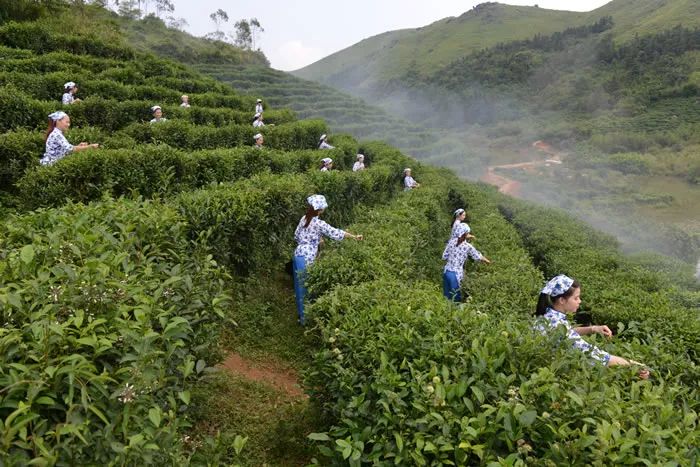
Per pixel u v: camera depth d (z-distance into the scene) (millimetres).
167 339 3467
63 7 28719
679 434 3107
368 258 6930
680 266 12367
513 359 3738
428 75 114938
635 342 5070
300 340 7418
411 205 12727
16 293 3014
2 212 8523
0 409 2576
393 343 4137
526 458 2945
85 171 8281
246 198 8266
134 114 15977
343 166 18156
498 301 6980
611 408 3146
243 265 8469
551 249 13016
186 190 9977
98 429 2775
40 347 2781
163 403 3533
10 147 9586
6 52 19141
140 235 4926
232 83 46281
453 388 3402
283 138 18906
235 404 5488
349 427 3672
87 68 21344
